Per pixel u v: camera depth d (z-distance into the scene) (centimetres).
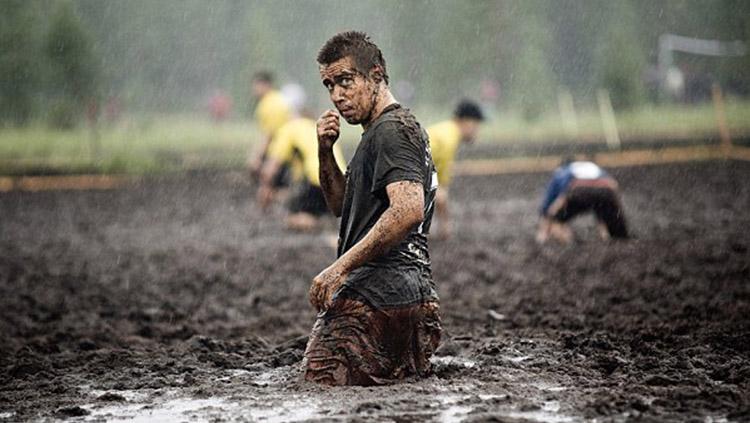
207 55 17475
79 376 2270
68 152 9806
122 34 16725
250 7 17700
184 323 3036
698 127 11031
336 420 1769
